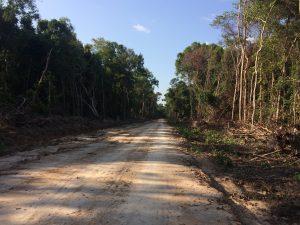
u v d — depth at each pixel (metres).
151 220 7.79
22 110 32.25
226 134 30.70
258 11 31.20
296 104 25.84
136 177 12.22
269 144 20.50
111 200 9.24
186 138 30.53
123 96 90.75
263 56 32.91
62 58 50.78
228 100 49.75
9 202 8.83
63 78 55.12
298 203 9.71
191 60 72.75
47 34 50.19
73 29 52.91
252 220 8.35
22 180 11.30
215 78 63.03
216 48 69.88
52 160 15.55
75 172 12.83
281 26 30.91
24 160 15.41
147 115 134.25
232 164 15.91
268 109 30.47
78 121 43.50
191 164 15.77
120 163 15.17
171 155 18.50
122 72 81.75
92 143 23.97
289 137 18.94
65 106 57.66
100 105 75.94
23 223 7.37
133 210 8.45
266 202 9.88
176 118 92.19
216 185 11.90
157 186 10.99
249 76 42.00
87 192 9.98
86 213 8.12
